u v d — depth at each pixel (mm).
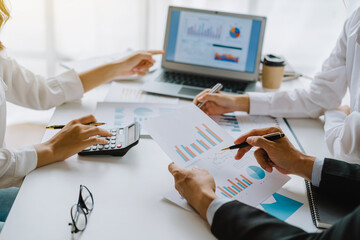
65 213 719
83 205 719
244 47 1311
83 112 1128
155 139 875
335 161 818
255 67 1314
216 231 675
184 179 767
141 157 913
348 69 1104
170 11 1342
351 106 1093
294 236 606
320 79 1160
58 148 868
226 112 1148
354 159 921
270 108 1151
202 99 1105
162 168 874
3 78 1075
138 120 1066
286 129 1089
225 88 1284
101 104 1141
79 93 1170
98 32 2188
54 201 748
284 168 841
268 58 1320
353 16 1081
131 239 666
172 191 794
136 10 2127
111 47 2234
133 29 2188
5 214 1015
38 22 2250
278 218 722
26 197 754
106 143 907
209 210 697
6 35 2270
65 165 864
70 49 2268
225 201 699
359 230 539
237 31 1306
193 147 871
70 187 791
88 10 2158
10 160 812
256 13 2104
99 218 710
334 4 2033
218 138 898
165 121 917
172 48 1360
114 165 875
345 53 1126
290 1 2061
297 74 1452
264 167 854
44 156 849
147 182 821
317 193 800
